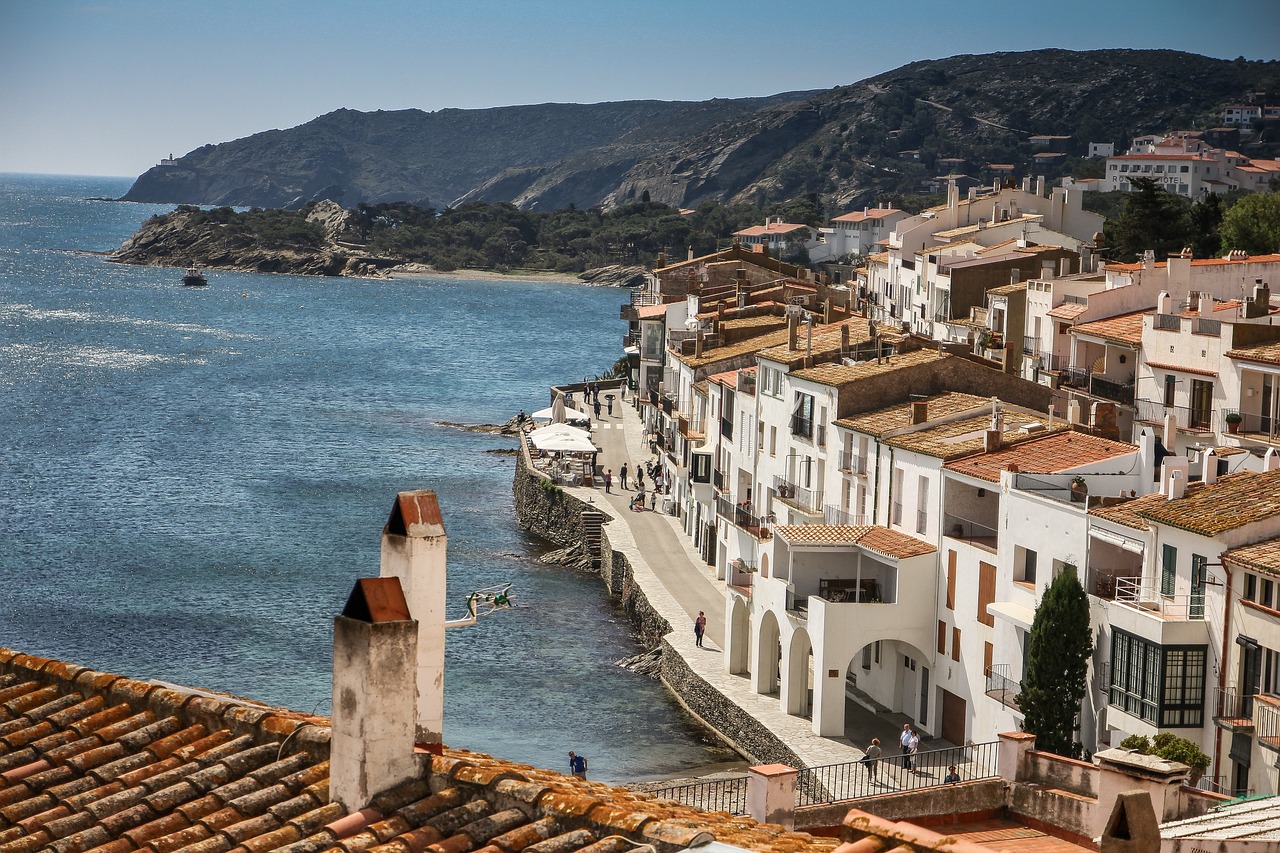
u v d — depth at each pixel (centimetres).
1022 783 3145
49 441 16925
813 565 7444
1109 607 5800
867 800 3089
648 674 8888
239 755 1914
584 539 11962
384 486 14788
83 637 9281
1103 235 15525
